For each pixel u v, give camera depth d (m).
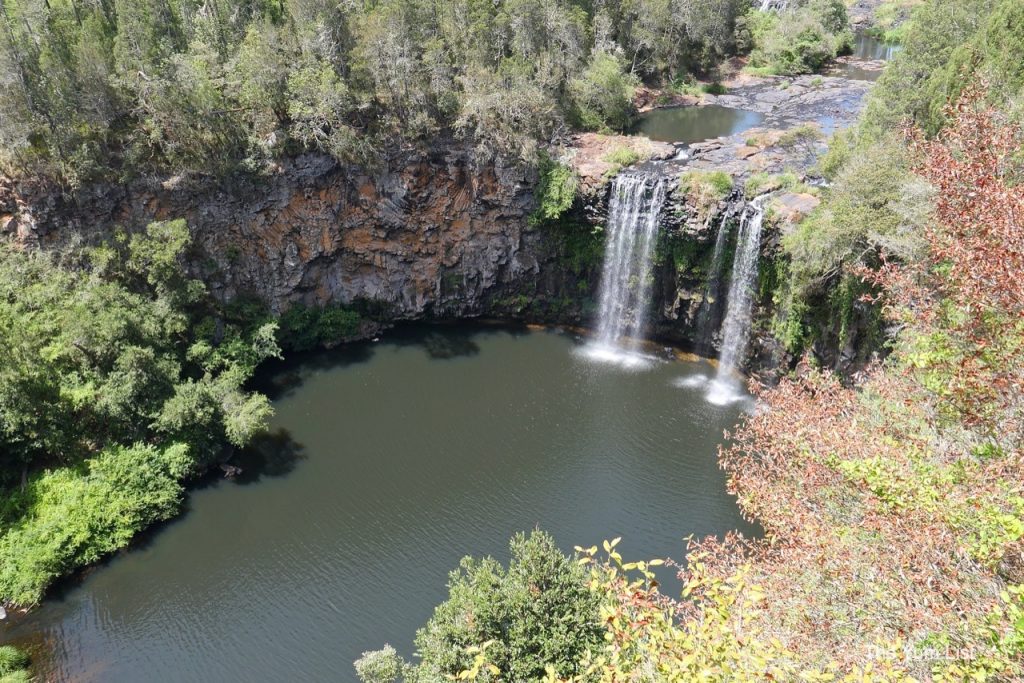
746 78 91.56
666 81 87.62
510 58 62.44
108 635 35.56
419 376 56.69
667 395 52.91
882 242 35.53
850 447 21.38
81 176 51.62
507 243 61.19
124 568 39.41
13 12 59.31
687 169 57.75
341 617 36.06
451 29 61.66
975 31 48.59
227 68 57.09
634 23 83.38
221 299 57.78
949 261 25.67
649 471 44.56
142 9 60.44
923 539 16.77
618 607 17.67
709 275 55.38
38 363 44.03
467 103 57.88
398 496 43.91
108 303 48.16
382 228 60.41
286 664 33.75
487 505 42.69
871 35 108.62
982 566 16.38
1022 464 15.72
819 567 19.56
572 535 39.81
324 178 58.12
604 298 61.34
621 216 57.69
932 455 19.73
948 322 21.09
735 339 54.66
